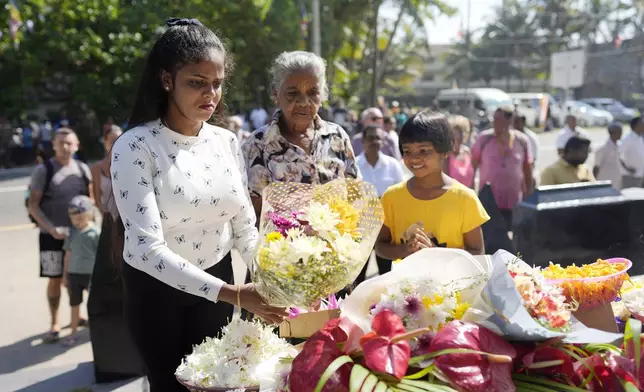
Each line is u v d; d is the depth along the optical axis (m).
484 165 7.05
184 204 2.46
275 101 3.46
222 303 2.75
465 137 7.41
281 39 23.48
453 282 2.01
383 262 4.35
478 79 64.88
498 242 5.01
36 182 5.83
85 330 6.07
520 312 1.79
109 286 4.48
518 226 5.36
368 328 1.91
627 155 9.55
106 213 4.41
